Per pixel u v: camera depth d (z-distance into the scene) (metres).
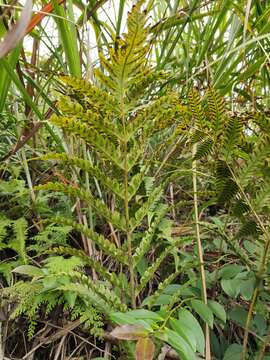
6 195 1.21
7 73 1.02
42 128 1.42
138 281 1.10
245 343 0.80
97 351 0.98
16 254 1.15
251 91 1.31
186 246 1.19
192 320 0.72
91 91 0.65
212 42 1.47
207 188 1.34
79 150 1.17
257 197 0.75
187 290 0.90
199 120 0.76
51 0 1.01
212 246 1.13
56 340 1.00
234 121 0.70
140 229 1.20
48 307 0.87
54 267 0.85
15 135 1.34
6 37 0.45
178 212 1.37
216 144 0.75
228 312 0.91
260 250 0.84
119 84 0.65
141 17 0.57
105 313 0.73
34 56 1.29
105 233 1.16
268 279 0.77
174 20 1.35
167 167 1.26
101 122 0.67
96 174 0.71
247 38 1.36
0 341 0.90
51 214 1.18
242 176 0.74
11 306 0.98
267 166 0.72
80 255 0.74
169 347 0.85
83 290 0.73
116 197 0.95
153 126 0.71
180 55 1.78
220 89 1.30
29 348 0.99
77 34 1.25
